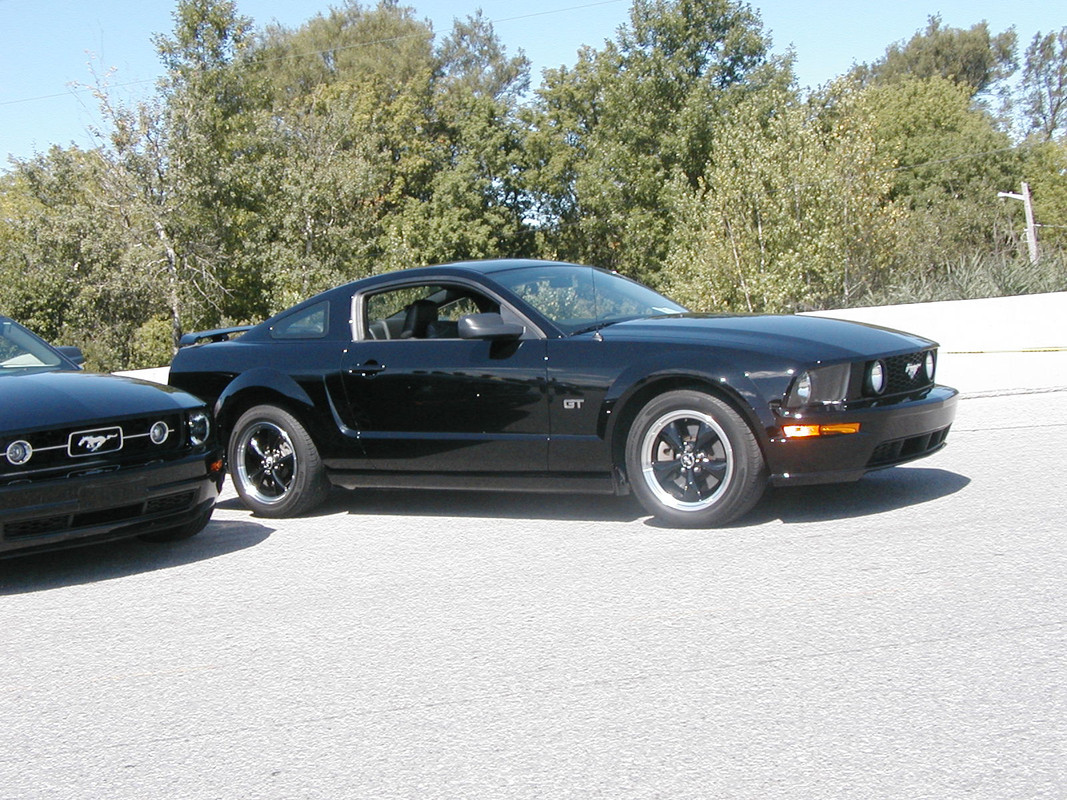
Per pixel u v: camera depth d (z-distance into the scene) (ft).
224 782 9.65
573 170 176.86
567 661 12.03
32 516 16.46
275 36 245.04
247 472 22.17
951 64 266.16
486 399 19.01
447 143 190.70
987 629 12.03
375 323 21.01
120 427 17.56
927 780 8.64
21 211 152.56
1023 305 44.50
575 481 18.54
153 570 18.03
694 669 11.48
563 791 8.92
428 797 9.02
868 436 16.57
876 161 91.81
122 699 12.03
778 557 15.60
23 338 21.66
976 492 18.92
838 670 11.14
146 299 134.51
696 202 94.94
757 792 8.64
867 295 73.56
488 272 20.16
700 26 151.94
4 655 13.99
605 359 17.99
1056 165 176.76
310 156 143.13
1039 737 9.27
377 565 17.12
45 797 9.64
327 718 10.96
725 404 16.97
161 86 128.67
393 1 253.44
